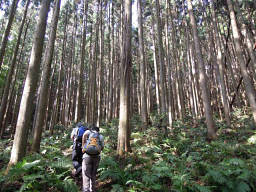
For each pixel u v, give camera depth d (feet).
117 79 59.88
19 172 13.01
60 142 31.73
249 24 49.55
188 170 15.28
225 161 15.60
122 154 19.35
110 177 15.08
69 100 61.93
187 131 33.22
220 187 12.56
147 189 12.67
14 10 33.86
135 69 94.32
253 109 27.55
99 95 51.49
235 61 61.41
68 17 65.51
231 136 27.35
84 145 13.21
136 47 86.22
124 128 20.39
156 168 14.24
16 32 60.59
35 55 18.57
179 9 65.87
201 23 66.74
